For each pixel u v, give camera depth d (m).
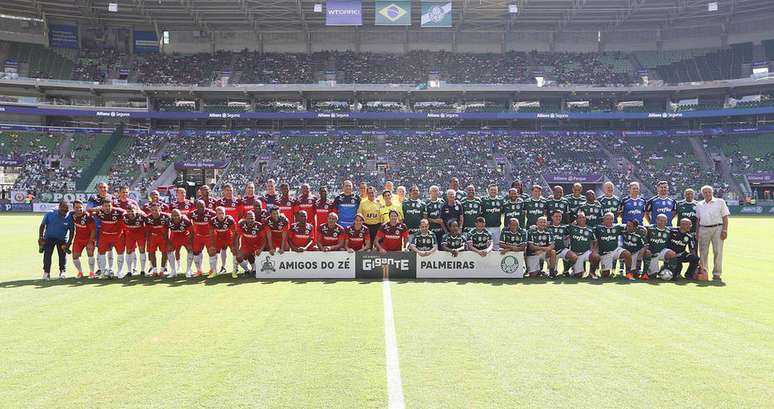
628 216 13.23
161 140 53.69
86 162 50.34
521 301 9.77
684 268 13.95
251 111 53.91
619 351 6.66
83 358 6.41
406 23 49.16
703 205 12.40
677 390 5.39
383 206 13.45
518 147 53.56
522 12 53.47
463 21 55.84
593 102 56.16
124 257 12.89
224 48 58.59
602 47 58.94
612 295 10.37
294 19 55.19
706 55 56.09
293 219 14.22
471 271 12.59
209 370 5.96
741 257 16.70
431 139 54.56
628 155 52.62
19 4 51.06
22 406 5.04
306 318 8.41
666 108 55.34
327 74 55.28
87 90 52.81
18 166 49.16
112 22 55.88
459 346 6.86
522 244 12.68
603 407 4.98
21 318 8.45
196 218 12.70
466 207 13.58
